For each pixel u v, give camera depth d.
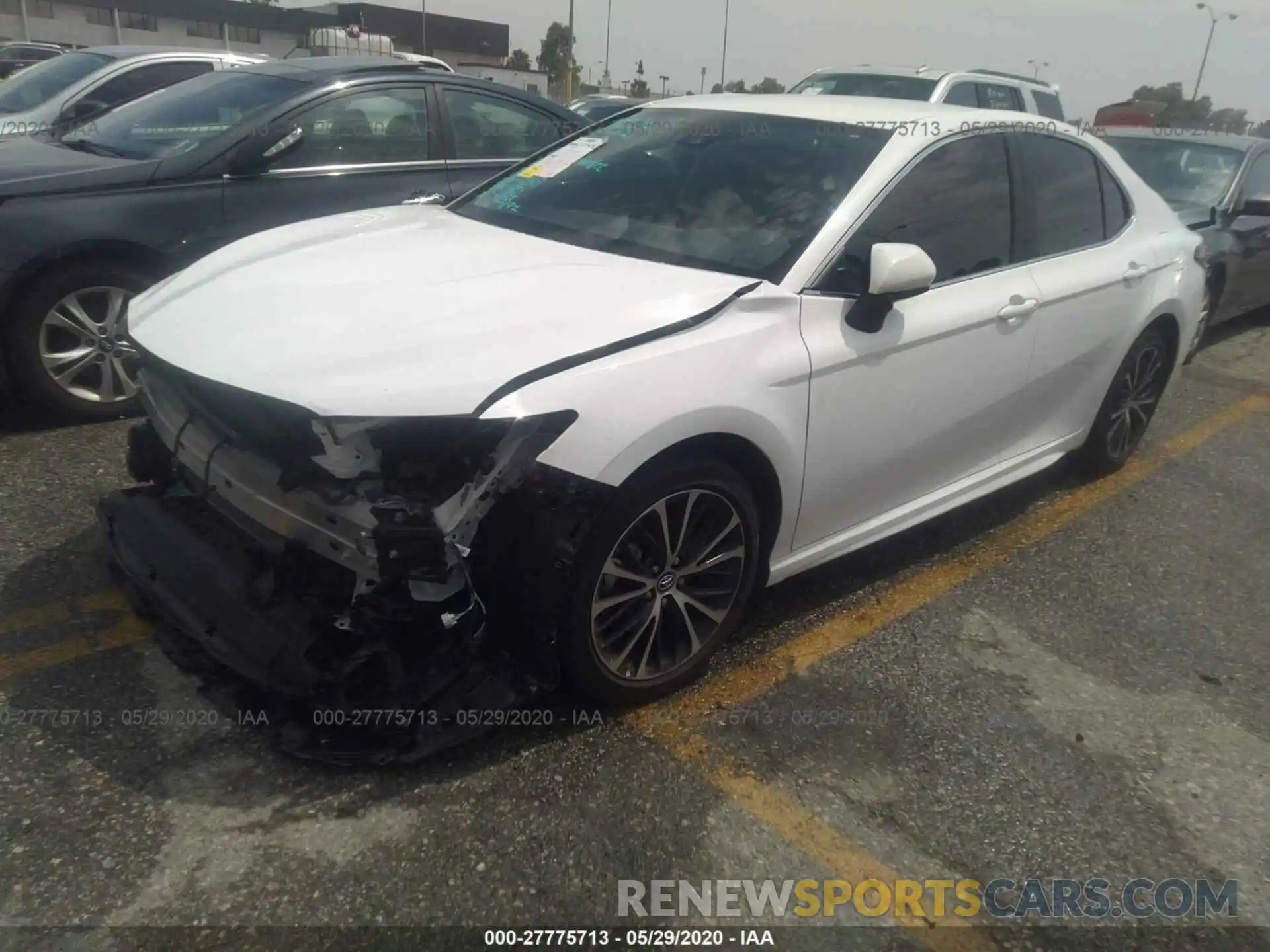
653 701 2.99
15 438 4.40
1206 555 4.33
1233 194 7.30
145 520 3.09
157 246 4.64
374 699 2.51
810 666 3.26
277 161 5.01
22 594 3.23
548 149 4.21
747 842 2.52
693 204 3.44
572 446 2.46
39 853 2.28
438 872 2.33
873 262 3.06
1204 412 6.22
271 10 51.25
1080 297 4.07
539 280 2.96
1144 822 2.73
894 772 2.81
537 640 2.60
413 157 5.52
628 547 2.72
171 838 2.36
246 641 2.58
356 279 2.99
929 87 9.70
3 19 46.25
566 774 2.66
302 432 2.40
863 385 3.18
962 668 3.34
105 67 7.67
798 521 3.19
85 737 2.64
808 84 10.57
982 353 3.62
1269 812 2.81
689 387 2.68
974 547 4.23
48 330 4.45
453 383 2.40
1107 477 5.07
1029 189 3.96
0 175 4.37
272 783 2.54
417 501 2.34
